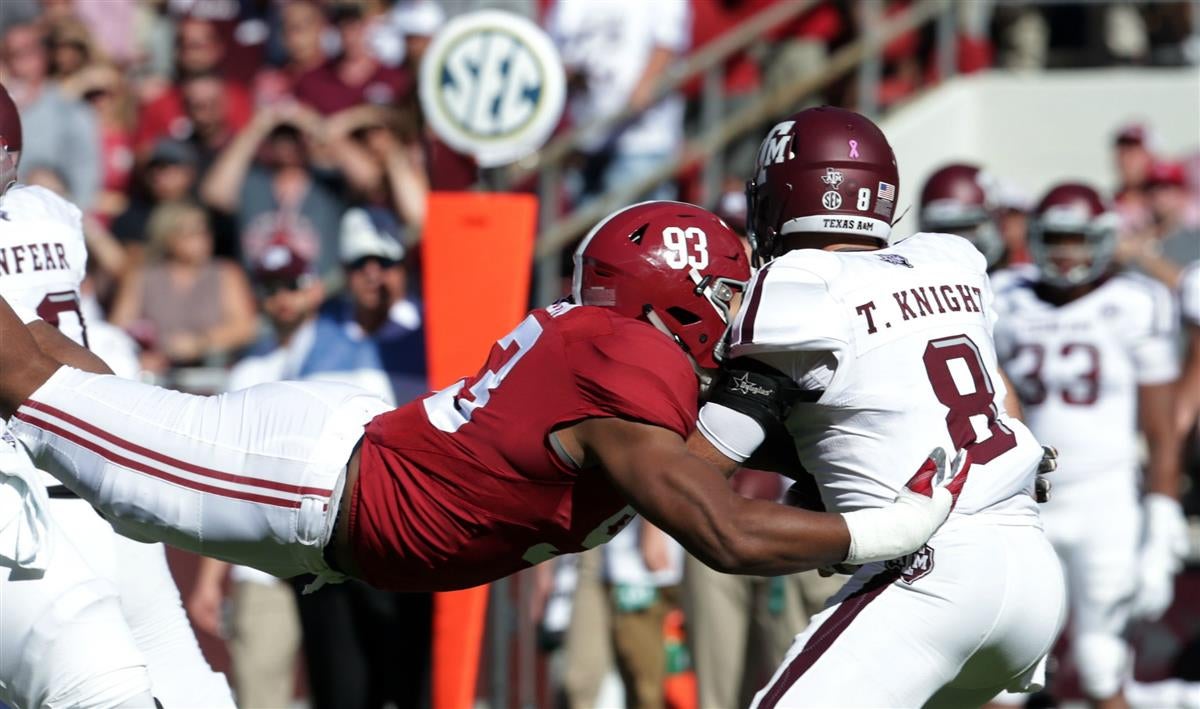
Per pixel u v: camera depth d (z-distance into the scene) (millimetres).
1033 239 23203
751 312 12930
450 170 21531
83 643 13367
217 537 13039
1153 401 23469
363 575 13109
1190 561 25812
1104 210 22906
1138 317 23172
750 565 11953
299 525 12820
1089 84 32906
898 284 13367
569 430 12289
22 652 13344
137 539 13453
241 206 29875
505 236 19766
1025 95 32875
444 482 12586
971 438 13297
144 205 29906
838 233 13820
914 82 34094
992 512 13273
